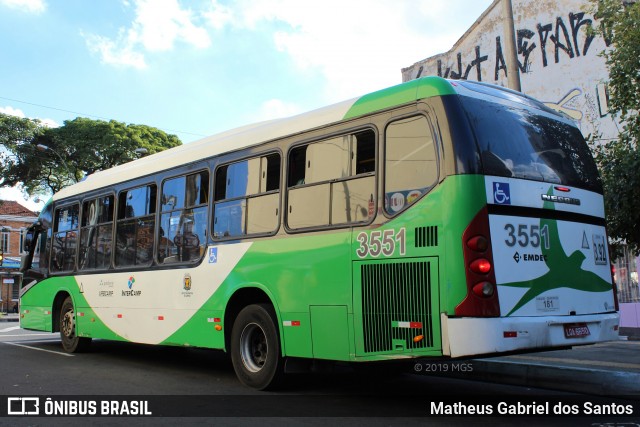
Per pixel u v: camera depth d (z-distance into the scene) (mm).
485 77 17938
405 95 5805
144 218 9305
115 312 9656
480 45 18141
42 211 12555
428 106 5566
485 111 5660
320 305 6215
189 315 8055
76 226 11227
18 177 36375
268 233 6984
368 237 5840
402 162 5688
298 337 6449
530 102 6410
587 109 15422
